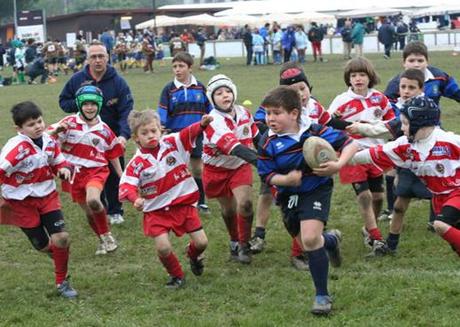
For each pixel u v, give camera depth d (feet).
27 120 27.73
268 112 24.48
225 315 25.02
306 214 24.53
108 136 34.14
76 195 34.09
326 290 24.52
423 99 25.55
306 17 196.34
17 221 28.40
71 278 29.94
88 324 24.54
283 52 159.94
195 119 39.27
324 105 79.66
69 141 33.55
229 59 192.54
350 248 32.42
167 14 281.54
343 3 222.28
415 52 33.68
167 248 27.78
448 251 30.96
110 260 32.94
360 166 31.14
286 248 33.01
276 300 26.02
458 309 24.03
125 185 27.35
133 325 24.23
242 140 30.99
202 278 29.27
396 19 212.43
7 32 293.23
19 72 141.90
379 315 23.93
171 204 27.89
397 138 27.43
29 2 366.02
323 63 153.89
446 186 25.98
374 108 32.83
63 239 27.96
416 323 23.13
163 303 26.53
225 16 220.84
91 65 38.29
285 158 24.40
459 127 59.62
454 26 226.17
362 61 32.78
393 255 30.81
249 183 30.86
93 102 33.40
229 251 33.09
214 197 31.45
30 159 27.81
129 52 169.78
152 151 27.61
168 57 210.18
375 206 32.81
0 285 29.55
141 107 86.74
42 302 27.30
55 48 149.38
